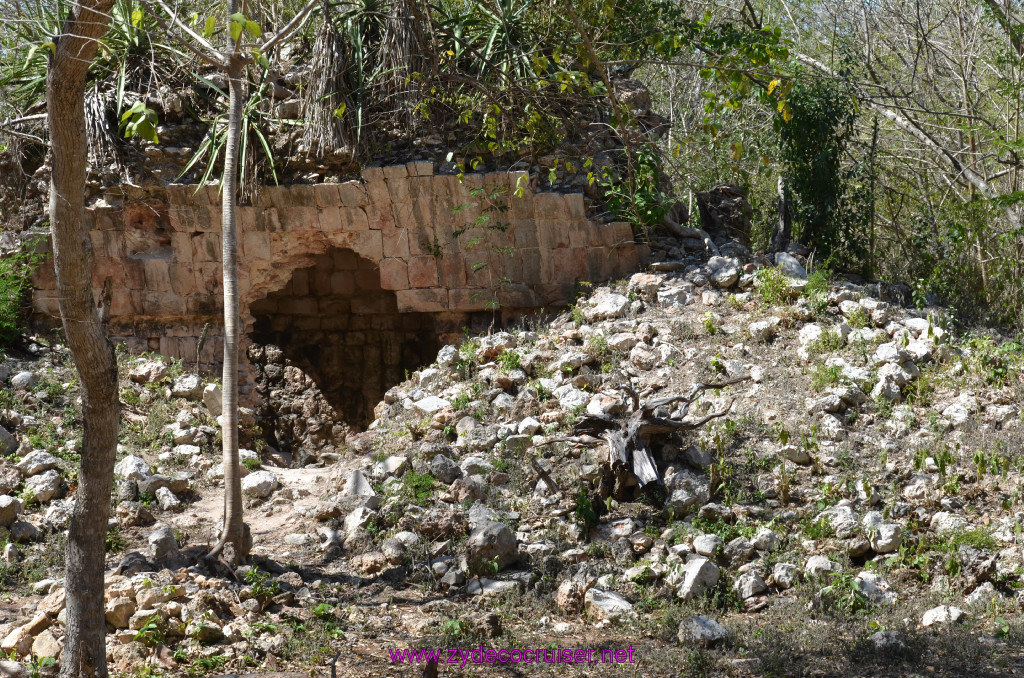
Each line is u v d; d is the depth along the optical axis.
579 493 8.60
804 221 14.05
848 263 14.26
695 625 6.71
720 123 17.50
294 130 12.76
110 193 12.70
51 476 9.04
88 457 5.59
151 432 10.82
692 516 8.52
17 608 7.03
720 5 16.77
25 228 12.92
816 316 11.30
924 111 15.68
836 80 14.45
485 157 12.70
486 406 10.56
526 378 11.02
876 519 8.03
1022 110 15.86
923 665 6.04
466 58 12.88
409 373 15.44
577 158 12.80
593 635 7.02
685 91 19.30
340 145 12.42
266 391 15.52
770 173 15.11
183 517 9.12
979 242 14.65
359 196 12.55
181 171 12.70
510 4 12.74
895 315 11.38
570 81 11.10
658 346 11.07
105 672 5.71
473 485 8.94
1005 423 9.20
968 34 17.12
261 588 7.11
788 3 18.14
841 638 6.59
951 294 13.14
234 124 8.15
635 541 8.15
